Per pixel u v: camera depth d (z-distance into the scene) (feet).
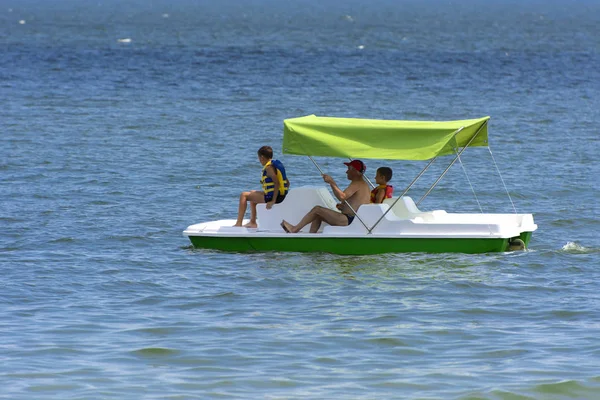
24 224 218.38
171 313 147.43
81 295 157.99
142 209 239.91
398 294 157.99
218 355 126.93
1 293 158.10
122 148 347.77
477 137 188.44
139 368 121.60
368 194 186.19
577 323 142.20
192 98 532.73
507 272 172.45
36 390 113.60
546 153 345.51
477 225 181.68
